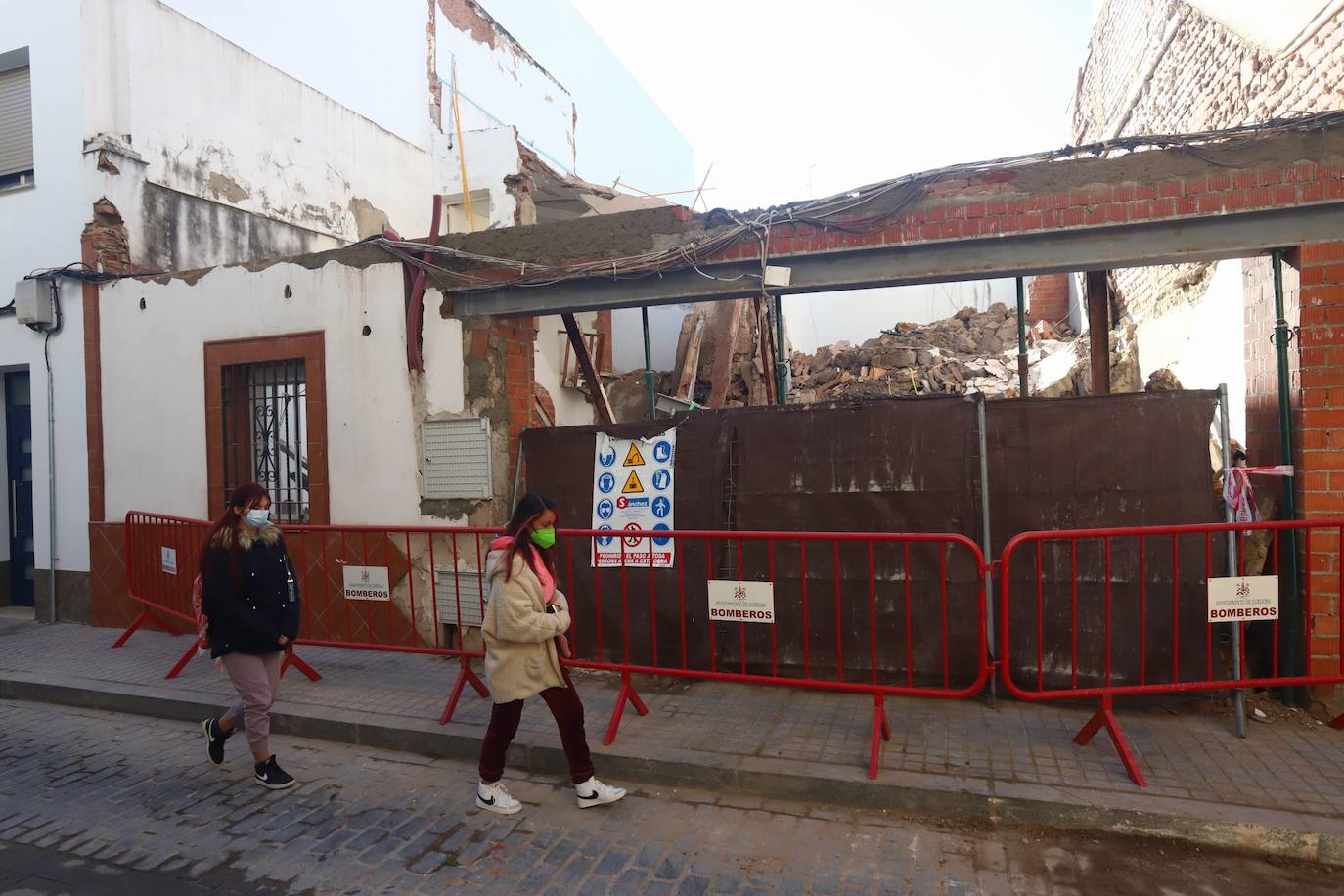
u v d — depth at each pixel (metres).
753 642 5.71
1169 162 4.98
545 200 12.77
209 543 4.54
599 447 6.31
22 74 8.55
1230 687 4.34
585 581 6.18
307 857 3.85
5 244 8.53
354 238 11.38
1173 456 4.98
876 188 5.48
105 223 8.10
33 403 8.48
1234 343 7.23
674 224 6.01
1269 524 4.33
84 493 8.23
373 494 6.97
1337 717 4.64
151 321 7.88
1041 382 11.13
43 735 5.57
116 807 4.42
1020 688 5.18
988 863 3.63
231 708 4.85
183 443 7.77
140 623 7.44
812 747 4.60
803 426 5.71
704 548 5.85
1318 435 4.80
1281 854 3.60
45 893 3.58
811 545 5.59
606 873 3.64
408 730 5.10
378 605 6.97
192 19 9.41
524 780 4.65
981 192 5.32
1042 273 5.49
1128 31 10.93
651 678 5.91
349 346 7.03
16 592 9.23
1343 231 4.78
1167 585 4.95
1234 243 4.96
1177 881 3.46
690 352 12.27
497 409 6.67
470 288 6.50
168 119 8.72
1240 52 7.32
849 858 3.70
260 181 9.87
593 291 6.26
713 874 3.60
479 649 6.63
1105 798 3.89
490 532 5.34
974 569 5.26
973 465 5.30
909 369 12.34
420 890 3.54
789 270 5.79
